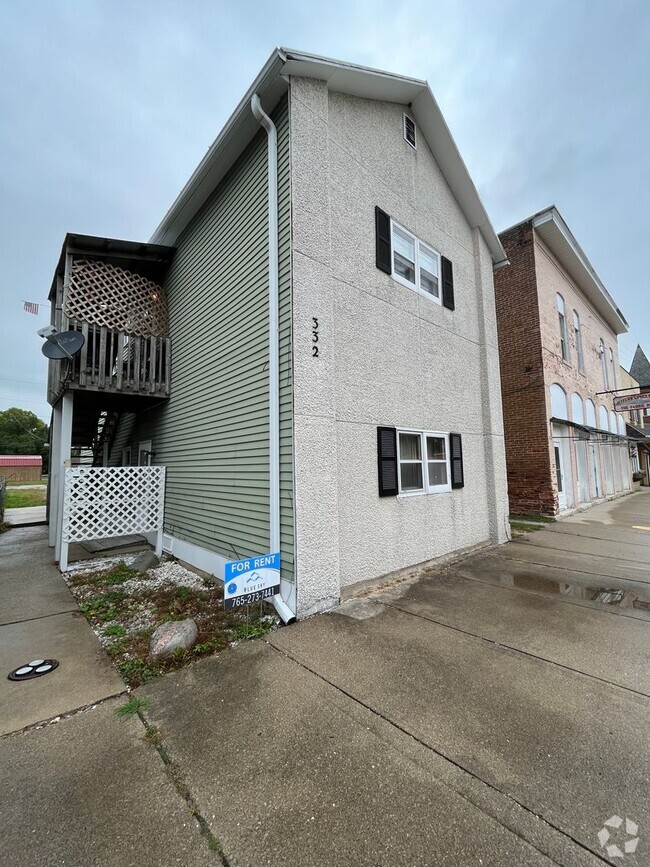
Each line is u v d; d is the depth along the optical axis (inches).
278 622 167.0
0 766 89.7
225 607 157.1
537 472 456.8
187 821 74.9
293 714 106.8
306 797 79.7
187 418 285.4
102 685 124.2
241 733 99.7
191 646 146.5
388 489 222.1
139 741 97.7
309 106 196.5
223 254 243.9
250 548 203.9
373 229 233.8
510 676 124.1
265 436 194.4
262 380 199.2
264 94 193.6
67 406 284.4
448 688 117.9
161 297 324.2
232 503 223.1
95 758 92.0
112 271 298.5
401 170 261.7
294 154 187.3
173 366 312.7
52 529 358.0
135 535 398.6
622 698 112.1
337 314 205.2
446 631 157.2
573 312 588.4
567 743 94.0
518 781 82.7
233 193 235.0
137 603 200.2
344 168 220.2
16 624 176.4
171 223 294.4
